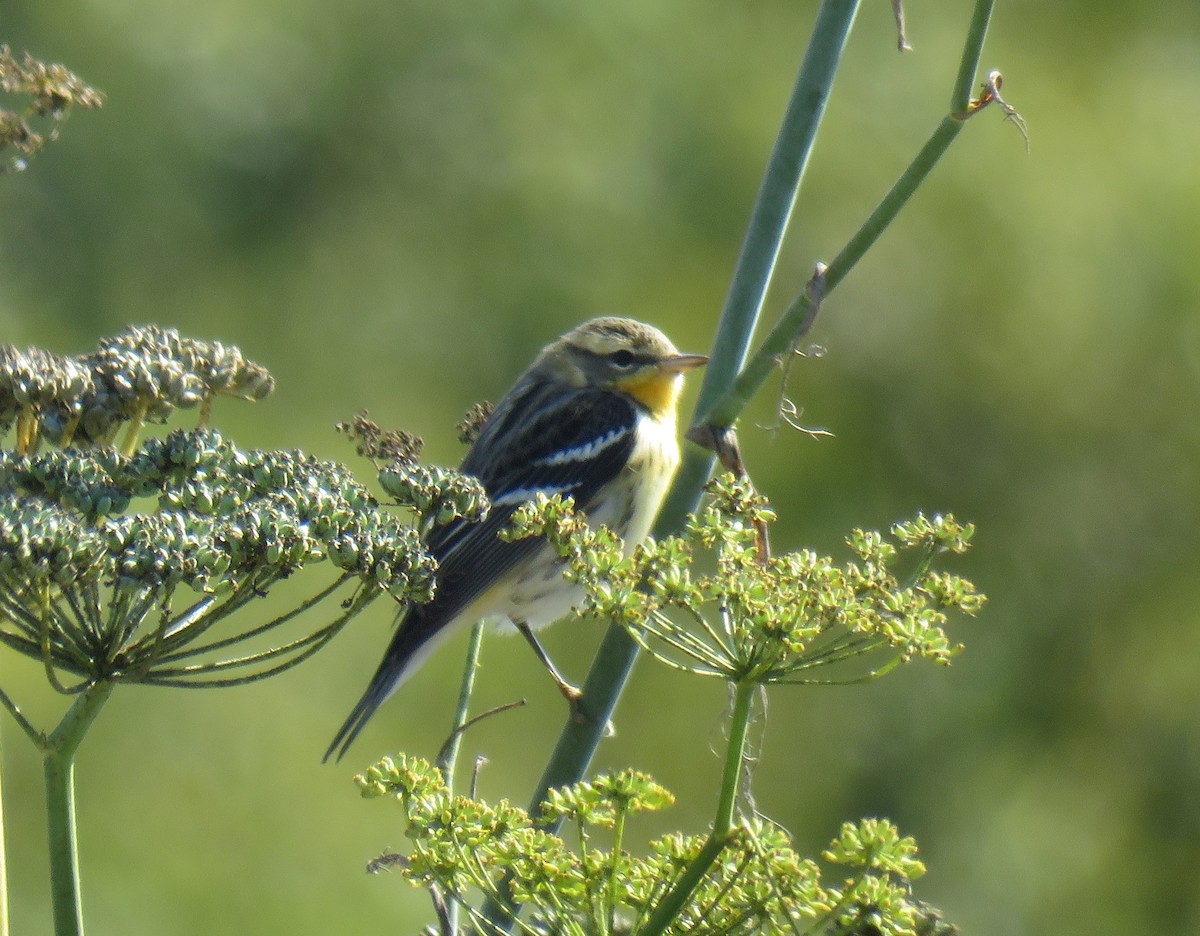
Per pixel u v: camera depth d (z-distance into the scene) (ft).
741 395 15.26
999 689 53.21
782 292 52.80
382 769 11.93
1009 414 52.85
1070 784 54.13
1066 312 52.65
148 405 14.80
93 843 40.11
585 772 15.44
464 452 52.75
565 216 53.62
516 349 53.26
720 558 11.82
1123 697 54.29
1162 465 53.62
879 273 52.80
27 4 51.47
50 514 11.71
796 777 51.70
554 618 25.02
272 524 11.98
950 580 12.59
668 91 54.85
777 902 11.21
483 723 47.24
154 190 52.90
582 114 54.65
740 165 53.72
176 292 53.06
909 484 52.37
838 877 50.52
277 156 54.29
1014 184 53.11
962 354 52.65
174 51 53.42
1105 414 53.42
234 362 15.35
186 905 39.99
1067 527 53.31
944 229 52.80
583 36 55.36
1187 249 53.31
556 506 12.00
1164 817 54.19
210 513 12.51
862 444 52.21
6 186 50.90
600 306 52.90
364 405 53.01
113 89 52.34
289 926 40.37
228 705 43.57
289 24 54.80
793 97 16.24
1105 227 53.16
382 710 46.26
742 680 11.36
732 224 53.42
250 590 12.12
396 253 54.60
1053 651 53.52
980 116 53.78
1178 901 53.78
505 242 53.98
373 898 41.60
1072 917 53.26
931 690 52.80
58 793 12.17
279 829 42.06
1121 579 53.67
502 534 12.04
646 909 11.48
